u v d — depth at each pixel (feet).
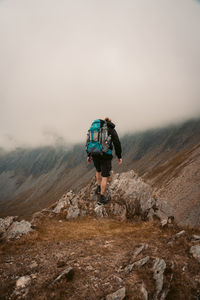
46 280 15.25
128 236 24.61
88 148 24.82
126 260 18.06
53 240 24.11
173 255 18.58
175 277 15.72
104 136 23.62
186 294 14.34
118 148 24.73
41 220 34.42
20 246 22.30
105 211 38.06
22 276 15.81
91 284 14.66
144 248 20.06
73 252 20.07
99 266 17.07
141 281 15.01
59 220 35.06
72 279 15.24
